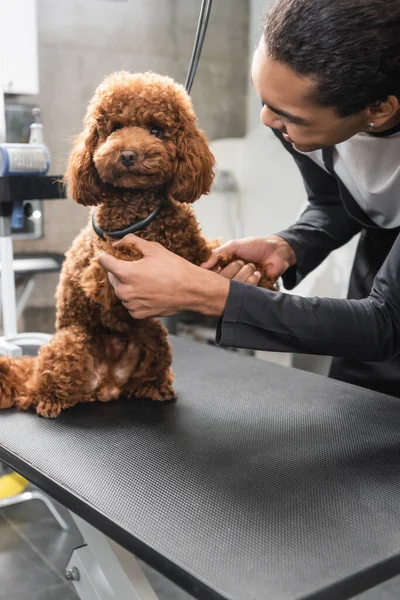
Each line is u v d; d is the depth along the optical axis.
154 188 1.04
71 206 2.89
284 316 0.95
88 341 1.11
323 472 0.90
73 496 0.82
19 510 1.99
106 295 1.04
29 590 1.61
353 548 0.71
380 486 0.86
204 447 0.97
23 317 2.92
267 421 1.08
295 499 0.82
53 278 2.95
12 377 1.11
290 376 1.33
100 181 1.06
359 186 1.28
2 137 1.47
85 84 2.84
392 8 0.83
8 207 1.42
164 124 1.02
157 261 0.96
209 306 0.97
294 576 0.66
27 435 1.00
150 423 1.06
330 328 0.95
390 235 1.38
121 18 2.87
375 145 1.20
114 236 1.05
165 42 2.98
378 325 0.96
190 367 1.38
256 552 0.70
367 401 1.19
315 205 1.48
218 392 1.22
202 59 3.04
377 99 0.89
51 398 1.08
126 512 0.78
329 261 2.44
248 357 1.46
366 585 0.68
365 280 1.46
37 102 2.74
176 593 1.64
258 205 2.99
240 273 1.15
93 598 0.99
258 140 2.98
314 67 0.84
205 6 1.29
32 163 1.37
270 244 1.29
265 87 0.90
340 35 0.82
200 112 3.08
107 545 0.90
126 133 1.00
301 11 0.83
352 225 1.46
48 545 1.81
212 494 0.83
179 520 0.76
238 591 0.64
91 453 0.94
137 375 1.15
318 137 0.94
